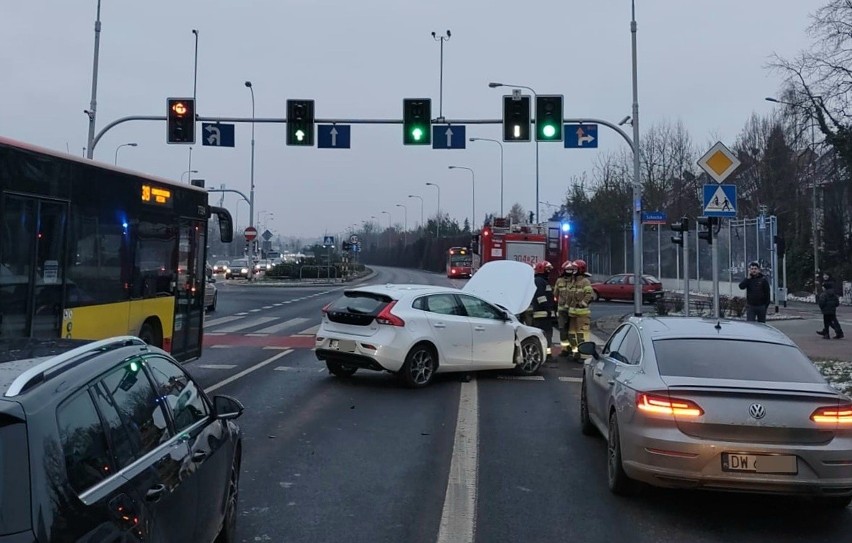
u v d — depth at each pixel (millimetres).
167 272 11258
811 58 30891
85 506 2736
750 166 55500
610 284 37719
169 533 3424
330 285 50969
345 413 9695
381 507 6004
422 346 11734
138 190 10250
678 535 5512
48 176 8047
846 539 5500
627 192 55344
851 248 45719
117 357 3697
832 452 5430
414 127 22766
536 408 10297
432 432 8695
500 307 13203
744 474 5457
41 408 2787
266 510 5887
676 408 5637
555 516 5871
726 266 39375
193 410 4504
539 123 21922
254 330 20953
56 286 8188
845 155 33594
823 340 19656
